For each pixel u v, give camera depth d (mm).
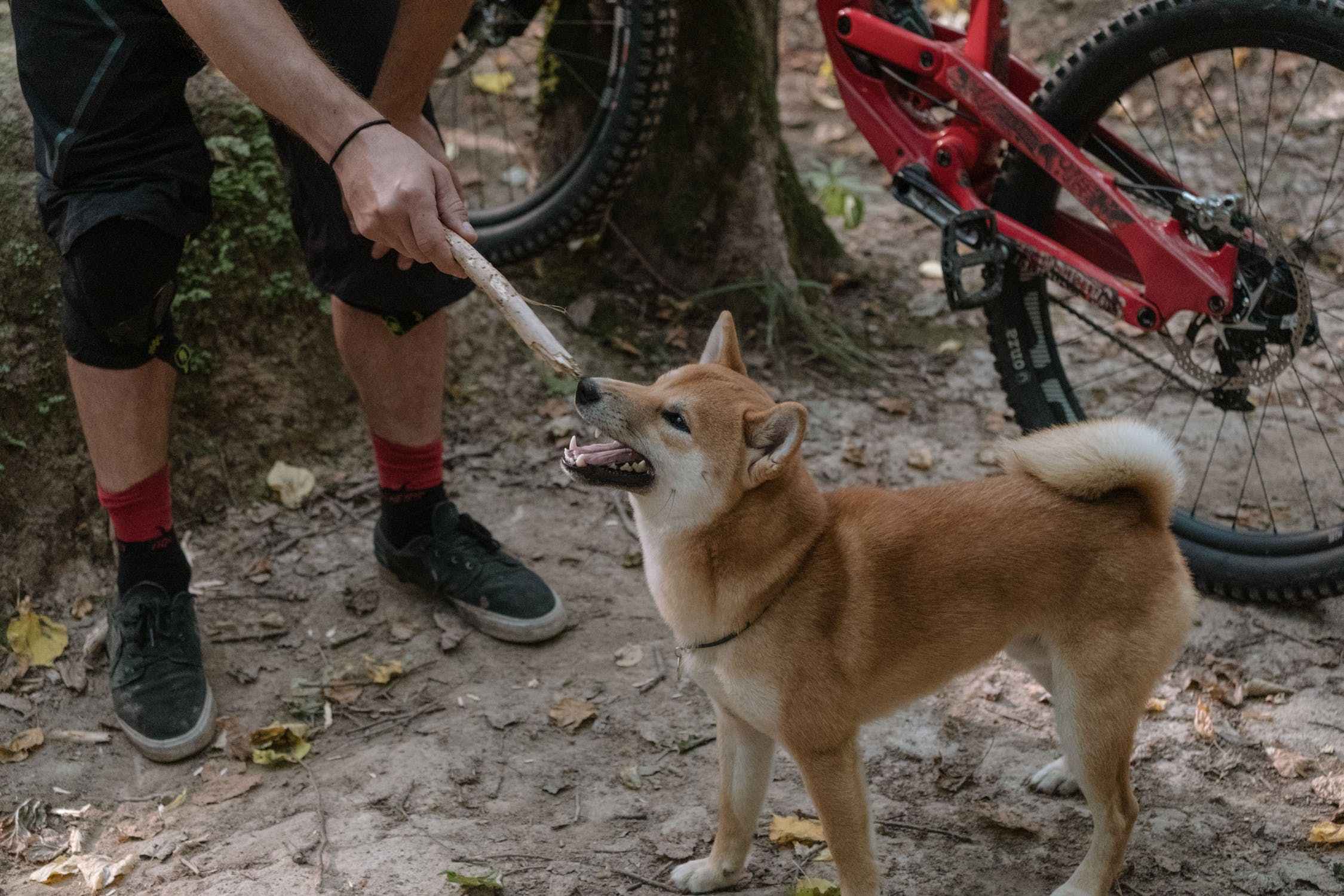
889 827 2682
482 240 4172
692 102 4637
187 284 3766
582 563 3621
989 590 2432
